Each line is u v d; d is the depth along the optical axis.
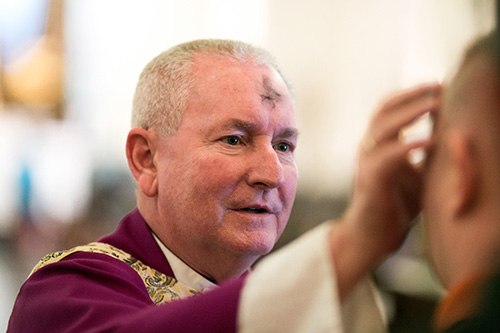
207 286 1.33
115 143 5.61
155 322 0.77
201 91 1.28
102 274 1.11
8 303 4.01
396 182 0.54
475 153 0.49
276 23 4.97
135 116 1.41
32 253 5.25
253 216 1.28
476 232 0.48
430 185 0.53
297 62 4.86
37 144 5.58
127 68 5.70
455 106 0.51
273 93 1.31
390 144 0.55
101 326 0.93
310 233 0.62
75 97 5.71
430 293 0.62
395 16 4.32
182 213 1.29
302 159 4.68
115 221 4.90
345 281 0.57
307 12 4.81
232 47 1.35
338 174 4.57
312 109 4.73
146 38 5.67
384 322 0.62
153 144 1.35
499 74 0.49
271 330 0.58
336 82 4.68
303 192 4.54
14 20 5.64
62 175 5.55
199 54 1.33
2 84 5.59
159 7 5.61
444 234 0.51
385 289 0.69
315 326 0.55
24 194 5.41
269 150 1.27
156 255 1.33
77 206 5.38
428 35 3.93
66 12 5.66
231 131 1.26
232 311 0.72
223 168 1.25
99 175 5.45
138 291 1.11
